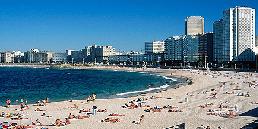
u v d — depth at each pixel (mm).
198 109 63031
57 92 110625
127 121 52562
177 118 54000
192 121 49656
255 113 56969
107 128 47594
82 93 106500
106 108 66938
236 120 49812
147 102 75188
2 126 47625
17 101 83750
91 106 69938
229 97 81312
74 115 58250
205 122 48594
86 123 51375
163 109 64188
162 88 120250
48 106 70125
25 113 60781
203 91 98375
